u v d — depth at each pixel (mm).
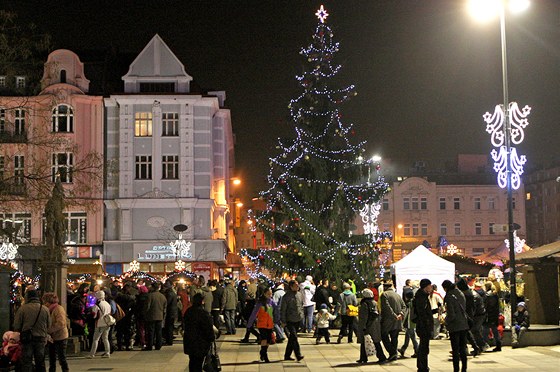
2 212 26750
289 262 38594
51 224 22578
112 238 54031
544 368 17484
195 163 54906
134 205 53969
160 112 54688
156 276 47781
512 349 21906
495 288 21703
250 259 40781
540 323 25172
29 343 14953
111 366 19250
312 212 38406
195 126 55188
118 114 54938
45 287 22297
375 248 38344
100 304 21391
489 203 103062
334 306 29734
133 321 25469
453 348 16578
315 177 39281
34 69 29953
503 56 24125
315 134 39812
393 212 101625
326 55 40312
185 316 14562
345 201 39062
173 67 55719
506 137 23594
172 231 54000
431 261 28938
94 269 39000
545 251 25047
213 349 15852
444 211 102250
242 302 36156
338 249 37406
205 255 54188
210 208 54750
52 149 29281
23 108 29703
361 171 39719
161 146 54562
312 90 40062
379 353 19406
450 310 16578
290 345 20469
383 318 19422
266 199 40562
